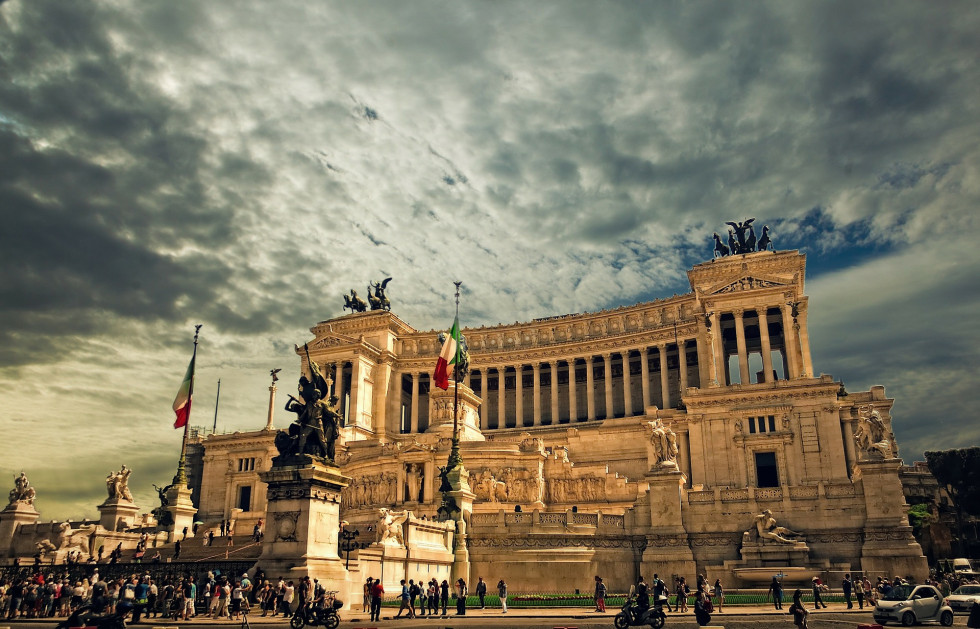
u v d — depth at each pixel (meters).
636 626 44.19
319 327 162.00
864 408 102.62
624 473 113.31
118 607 38.53
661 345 141.00
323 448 45.28
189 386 86.75
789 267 133.50
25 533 80.31
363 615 45.62
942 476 112.88
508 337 158.38
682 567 71.50
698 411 103.88
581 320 152.50
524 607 56.69
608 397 143.75
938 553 97.19
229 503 125.31
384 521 58.50
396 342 160.50
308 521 43.09
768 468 100.38
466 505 72.62
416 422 153.75
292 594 41.00
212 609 45.19
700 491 78.19
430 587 49.94
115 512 85.56
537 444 94.56
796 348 121.75
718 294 127.81
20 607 51.59
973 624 40.47
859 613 51.06
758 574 68.06
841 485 73.25
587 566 70.06
